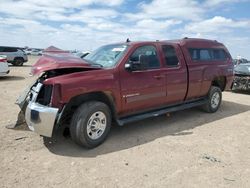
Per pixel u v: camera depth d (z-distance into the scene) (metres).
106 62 5.20
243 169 4.02
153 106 5.75
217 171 3.93
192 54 6.62
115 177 3.69
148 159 4.28
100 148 4.67
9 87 11.20
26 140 4.90
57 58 4.65
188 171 3.91
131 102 5.18
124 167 3.98
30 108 4.45
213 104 7.43
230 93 11.80
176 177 3.72
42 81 4.55
